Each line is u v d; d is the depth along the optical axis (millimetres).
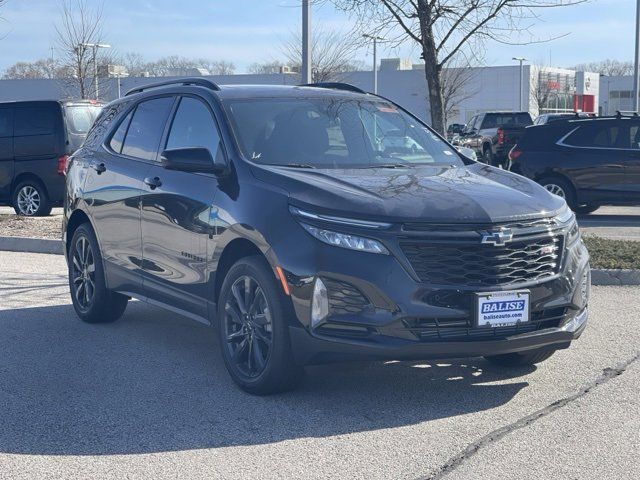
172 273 6730
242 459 4797
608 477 4508
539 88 62656
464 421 5375
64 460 4820
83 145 8484
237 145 6309
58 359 6887
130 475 4598
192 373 6473
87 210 7914
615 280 9609
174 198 6645
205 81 7113
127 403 5777
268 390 5801
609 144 16422
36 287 9797
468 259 5344
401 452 4871
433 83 13047
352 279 5285
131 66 62312
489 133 30672
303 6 14062
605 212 18219
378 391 5980
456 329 5355
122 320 8266
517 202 5656
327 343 5367
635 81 31344
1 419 5492
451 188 5789
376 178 5961
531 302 5516
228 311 6039
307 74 14156
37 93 53469
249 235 5785
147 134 7414
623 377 6234
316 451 4898
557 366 6531
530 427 5250
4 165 17078
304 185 5695
